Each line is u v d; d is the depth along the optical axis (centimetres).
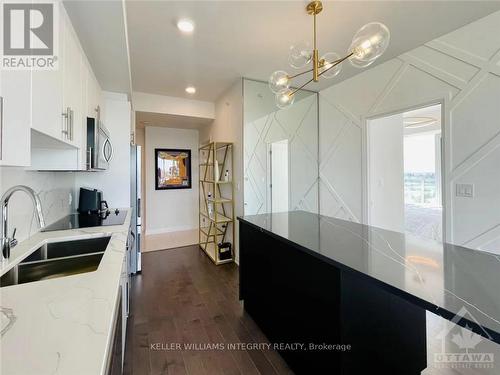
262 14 215
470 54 234
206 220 506
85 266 148
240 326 225
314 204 422
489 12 217
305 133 414
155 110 429
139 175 346
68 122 150
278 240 190
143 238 523
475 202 233
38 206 130
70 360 61
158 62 306
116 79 273
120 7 157
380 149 356
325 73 202
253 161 372
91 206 277
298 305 168
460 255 133
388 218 364
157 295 281
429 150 745
